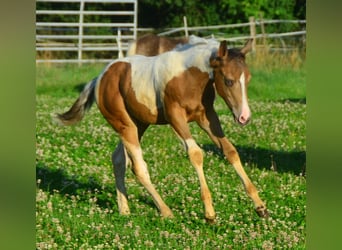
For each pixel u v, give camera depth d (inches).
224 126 634.8
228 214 390.9
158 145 563.8
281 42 1262.3
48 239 358.0
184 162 508.4
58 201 425.4
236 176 474.3
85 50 1301.7
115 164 411.8
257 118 674.2
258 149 553.6
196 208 404.2
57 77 1065.5
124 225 376.2
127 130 402.9
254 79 1010.1
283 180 464.1
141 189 448.8
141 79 389.7
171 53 380.2
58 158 517.7
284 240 348.8
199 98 374.3
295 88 973.2
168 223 378.9
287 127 623.2
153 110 387.2
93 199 424.2
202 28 1244.5
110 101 404.5
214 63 358.6
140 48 441.1
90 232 368.5
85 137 584.7
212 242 349.4
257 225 369.7
